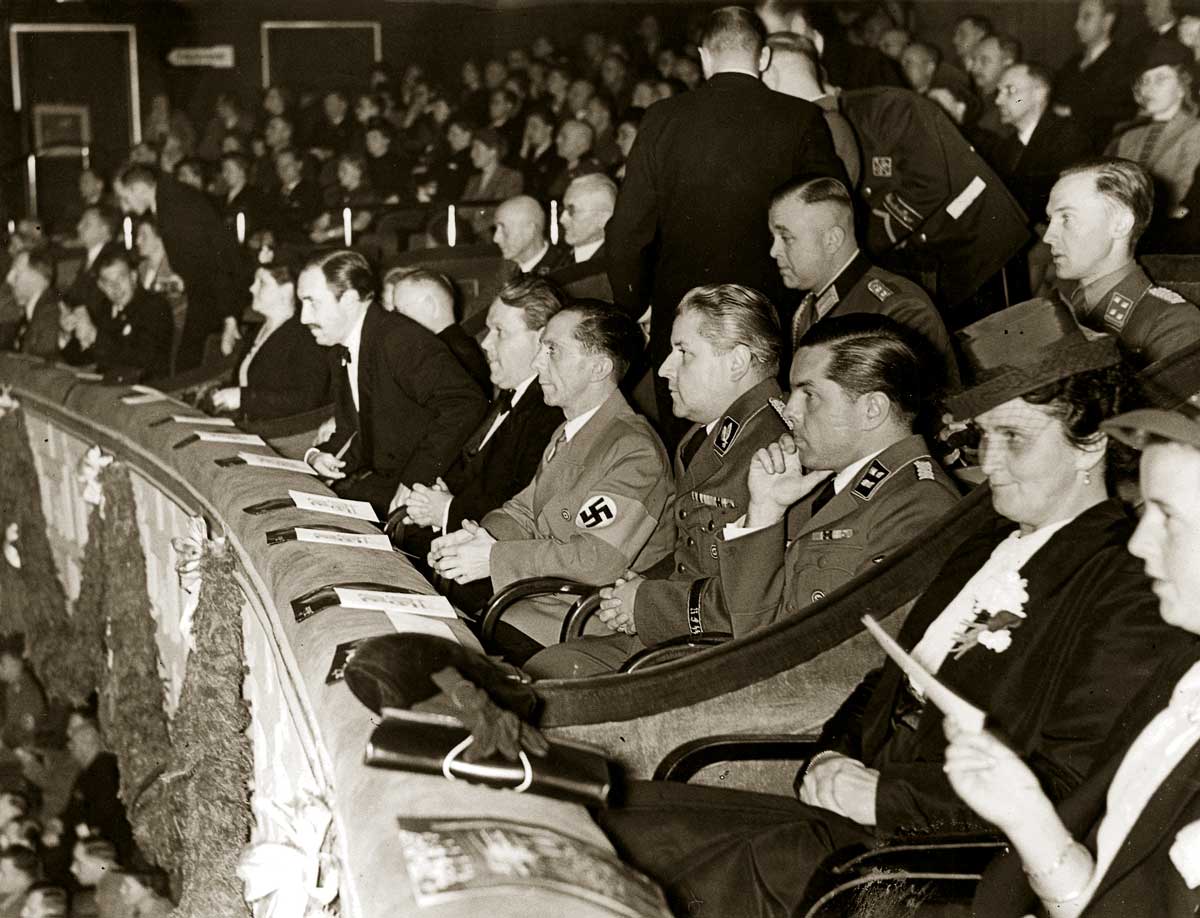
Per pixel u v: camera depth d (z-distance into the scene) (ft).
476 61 39.96
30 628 22.29
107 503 18.02
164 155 38.29
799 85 16.47
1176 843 6.05
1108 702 7.11
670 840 7.90
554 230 22.09
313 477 14.05
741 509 11.11
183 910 11.71
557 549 12.14
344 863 6.24
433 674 6.09
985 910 6.78
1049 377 7.57
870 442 9.80
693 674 9.15
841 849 7.39
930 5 27.66
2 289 30.71
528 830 5.56
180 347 26.84
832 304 12.71
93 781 19.07
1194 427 6.20
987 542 8.20
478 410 15.42
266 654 10.78
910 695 8.22
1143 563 7.30
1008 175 19.90
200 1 41.50
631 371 15.17
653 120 14.47
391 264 21.94
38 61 41.37
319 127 37.88
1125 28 19.31
